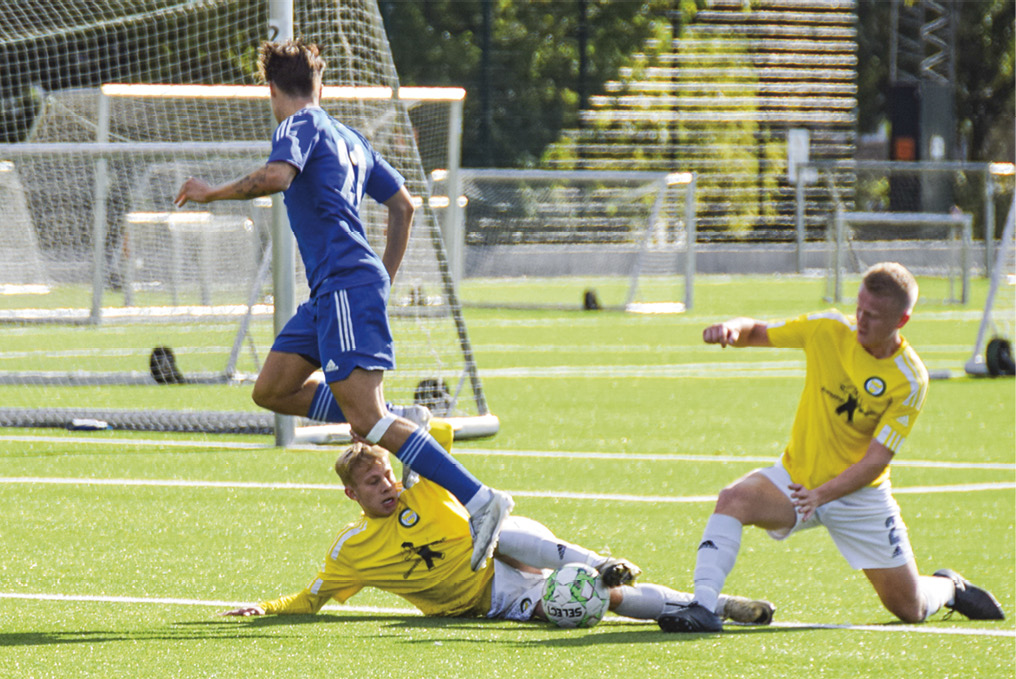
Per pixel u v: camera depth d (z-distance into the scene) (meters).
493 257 99.62
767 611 15.93
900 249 114.44
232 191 15.86
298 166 16.09
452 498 16.41
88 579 18.09
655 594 15.94
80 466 28.12
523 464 29.50
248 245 45.12
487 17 116.81
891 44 145.62
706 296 95.06
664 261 103.62
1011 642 15.20
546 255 100.94
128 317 47.66
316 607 16.25
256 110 50.09
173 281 46.78
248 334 44.44
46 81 63.81
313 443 31.61
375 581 16.11
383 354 16.52
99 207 48.69
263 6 59.19
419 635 15.04
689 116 123.12
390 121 34.44
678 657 14.17
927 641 15.19
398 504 16.19
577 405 40.88
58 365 45.94
